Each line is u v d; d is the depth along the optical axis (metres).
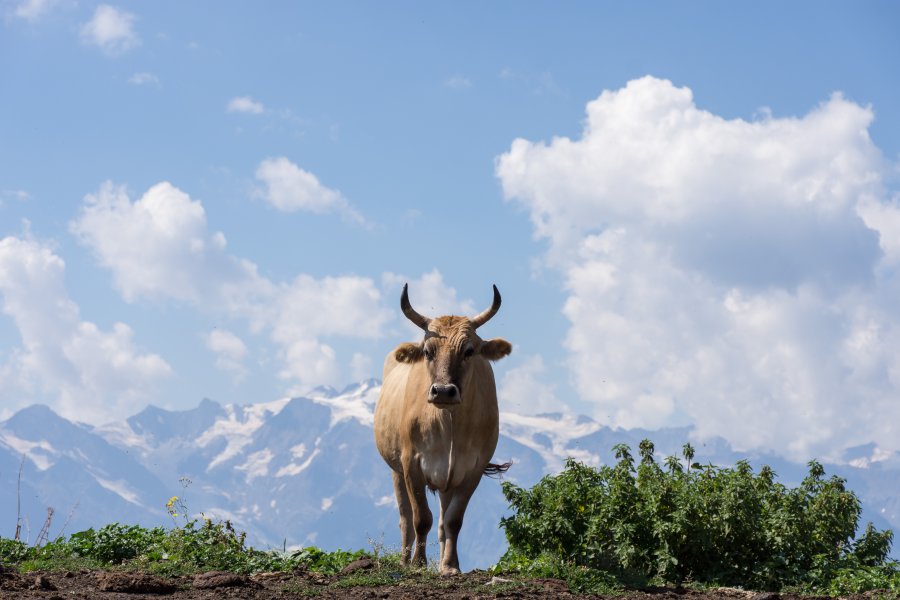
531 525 20.95
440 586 17.31
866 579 19.78
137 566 19.64
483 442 20.73
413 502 20.69
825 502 21.91
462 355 20.00
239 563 20.02
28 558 21.03
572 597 16.50
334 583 17.61
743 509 20.59
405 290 20.91
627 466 21.34
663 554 20.00
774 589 20.33
